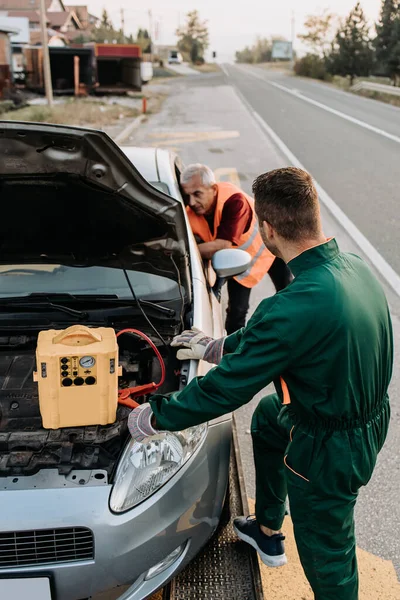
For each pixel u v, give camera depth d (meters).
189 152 12.77
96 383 2.12
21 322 2.76
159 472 2.18
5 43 23.05
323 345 1.83
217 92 31.61
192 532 2.29
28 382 2.49
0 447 2.15
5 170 2.50
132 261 2.98
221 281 3.41
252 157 12.24
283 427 2.22
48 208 2.70
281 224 1.90
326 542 2.05
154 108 22.77
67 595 2.06
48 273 2.98
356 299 1.88
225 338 2.31
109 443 2.18
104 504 2.05
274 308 1.84
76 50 26.48
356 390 1.91
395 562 2.74
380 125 18.11
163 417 1.96
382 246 6.75
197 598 2.44
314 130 16.59
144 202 2.61
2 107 20.81
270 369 1.86
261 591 2.41
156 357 2.68
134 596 2.18
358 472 1.97
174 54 82.75
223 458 2.48
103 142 2.37
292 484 2.05
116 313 2.81
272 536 2.55
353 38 40.44
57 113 17.81
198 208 3.77
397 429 3.64
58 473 2.10
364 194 9.20
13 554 2.03
